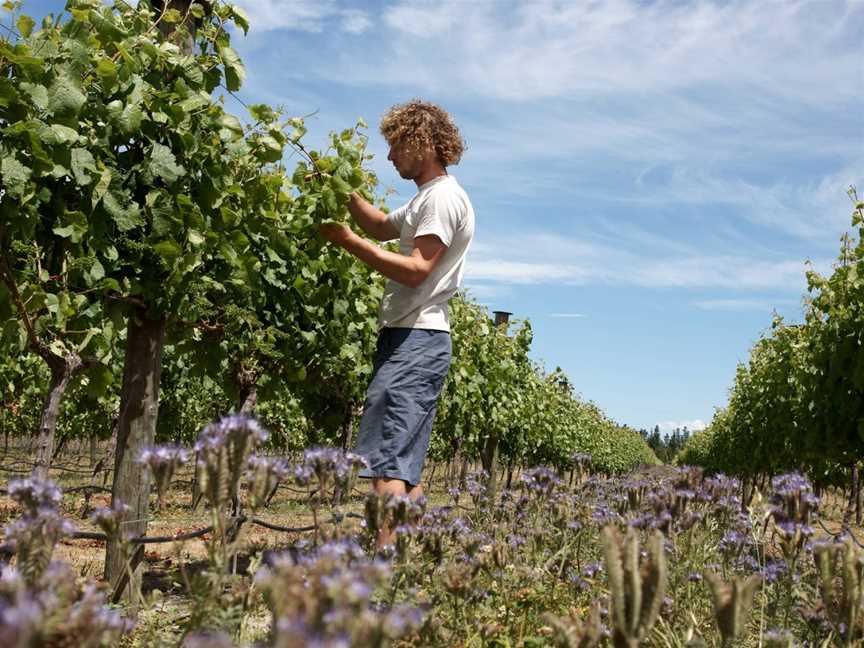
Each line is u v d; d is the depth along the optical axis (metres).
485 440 19.31
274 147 5.01
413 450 3.65
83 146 4.05
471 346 14.83
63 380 4.13
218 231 4.87
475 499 4.74
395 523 2.53
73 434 18.06
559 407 30.28
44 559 1.54
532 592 3.21
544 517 4.25
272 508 12.84
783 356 15.85
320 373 7.92
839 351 10.33
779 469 17.91
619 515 3.97
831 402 10.69
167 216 4.34
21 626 0.81
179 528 9.09
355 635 1.02
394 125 3.92
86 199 4.06
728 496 4.32
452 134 3.97
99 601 1.21
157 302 4.37
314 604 1.10
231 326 5.67
